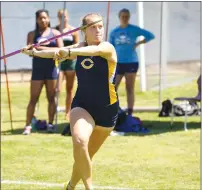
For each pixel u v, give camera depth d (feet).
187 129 63.00
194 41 103.40
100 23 32.73
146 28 97.04
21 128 66.59
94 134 33.68
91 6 103.55
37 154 51.78
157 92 94.99
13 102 88.99
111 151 52.21
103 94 32.60
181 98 64.34
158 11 96.02
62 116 74.18
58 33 60.49
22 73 110.42
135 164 47.11
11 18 107.14
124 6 102.73
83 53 30.78
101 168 45.85
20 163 48.39
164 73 97.45
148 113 75.87
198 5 100.78
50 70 61.62
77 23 103.86
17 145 55.67
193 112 67.21
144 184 41.06
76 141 30.55
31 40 60.49
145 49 98.43
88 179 30.99
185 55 104.12
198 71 104.83
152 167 46.01
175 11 100.53
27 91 99.71
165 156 49.85
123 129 61.87
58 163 48.26
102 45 31.73
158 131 62.23
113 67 32.65
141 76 95.76
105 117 32.91
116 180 42.27
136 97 91.25
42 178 43.39
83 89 32.76
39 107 84.07
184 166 46.14
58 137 59.77
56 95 62.95
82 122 31.53
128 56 66.95
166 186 40.45
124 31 67.15
